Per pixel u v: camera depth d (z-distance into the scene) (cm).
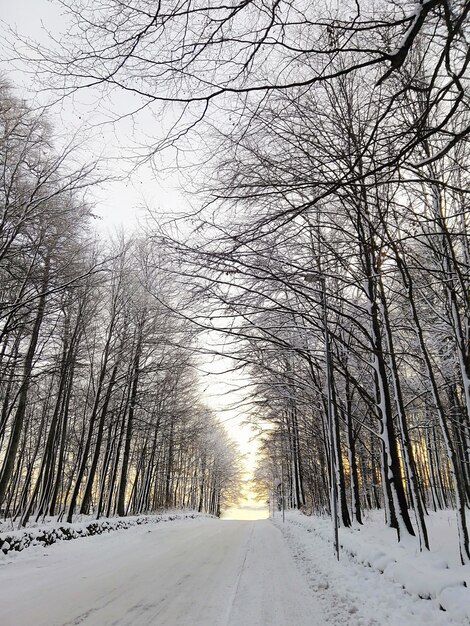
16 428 1836
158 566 861
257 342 1322
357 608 505
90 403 2428
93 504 4097
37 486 1898
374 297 1064
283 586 676
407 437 808
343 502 1348
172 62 375
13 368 1434
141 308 2084
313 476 3198
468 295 644
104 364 1934
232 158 636
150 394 2525
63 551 1026
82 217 1244
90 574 760
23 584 665
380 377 1034
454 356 1264
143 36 349
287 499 4569
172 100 372
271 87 339
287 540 1492
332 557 873
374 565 644
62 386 2030
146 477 3462
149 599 583
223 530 2003
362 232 916
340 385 1574
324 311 995
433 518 1612
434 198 763
